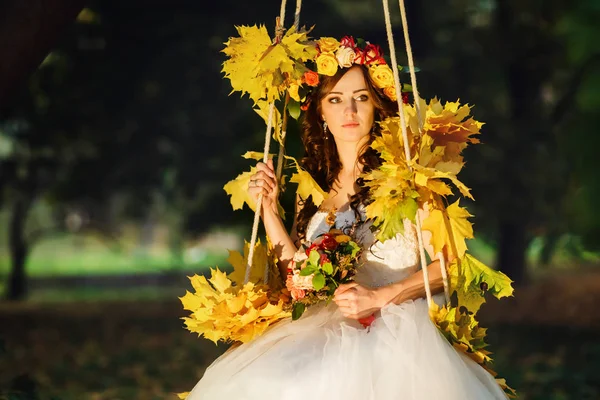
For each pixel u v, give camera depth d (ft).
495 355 37.65
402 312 11.86
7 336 47.32
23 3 18.97
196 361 38.86
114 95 60.23
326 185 13.82
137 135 63.00
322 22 58.23
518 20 63.21
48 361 38.06
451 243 12.38
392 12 55.21
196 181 65.46
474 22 69.82
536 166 61.82
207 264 126.82
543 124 62.80
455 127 12.38
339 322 12.43
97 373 35.19
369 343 11.67
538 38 62.80
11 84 19.52
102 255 151.43
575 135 66.59
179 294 87.15
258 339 12.40
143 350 42.65
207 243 157.69
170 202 82.12
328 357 11.66
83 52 57.98
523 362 35.65
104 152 64.44
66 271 128.67
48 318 58.34
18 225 79.61
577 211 68.90
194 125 62.34
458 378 11.40
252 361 12.04
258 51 13.01
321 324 12.41
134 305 71.41
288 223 14.51
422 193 12.27
